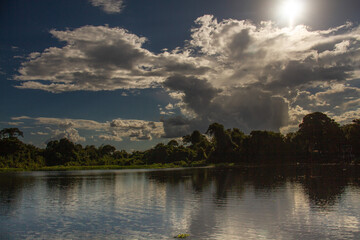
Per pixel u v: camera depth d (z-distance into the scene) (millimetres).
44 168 114312
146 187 36844
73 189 36031
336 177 44875
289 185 35094
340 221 17047
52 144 145500
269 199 24969
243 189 32156
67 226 17172
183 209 21438
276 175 52406
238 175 55344
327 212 19391
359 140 104250
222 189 32625
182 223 17281
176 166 127125
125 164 144875
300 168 75625
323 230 15297
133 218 18844
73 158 145750
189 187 35656
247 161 125312
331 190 29609
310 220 17375
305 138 117375
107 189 35312
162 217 18953
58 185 41750
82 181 48844
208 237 14492
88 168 119250
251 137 125750
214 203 23625
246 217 18375
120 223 17594
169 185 38844
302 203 22734
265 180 42625
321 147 118062
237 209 20938
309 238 14047
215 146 134125
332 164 96562
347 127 117750
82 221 18297
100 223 17703
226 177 50938
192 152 145250
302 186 33781
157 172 77625
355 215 18469
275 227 15992
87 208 22656
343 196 25609
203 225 16703
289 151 123562
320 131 114062
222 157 128625
